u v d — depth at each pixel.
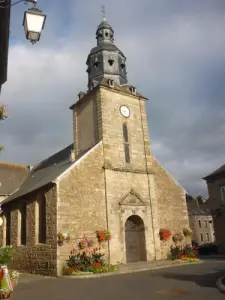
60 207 16.45
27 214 19.75
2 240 22.70
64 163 20.94
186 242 21.17
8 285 7.04
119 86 21.98
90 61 23.12
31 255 18.28
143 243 19.25
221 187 28.55
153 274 14.16
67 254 15.99
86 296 9.58
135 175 20.05
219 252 28.09
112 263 17.34
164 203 21.05
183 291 9.70
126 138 20.77
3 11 6.42
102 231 17.41
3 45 7.25
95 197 17.91
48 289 11.34
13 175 27.53
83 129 21.75
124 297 9.17
